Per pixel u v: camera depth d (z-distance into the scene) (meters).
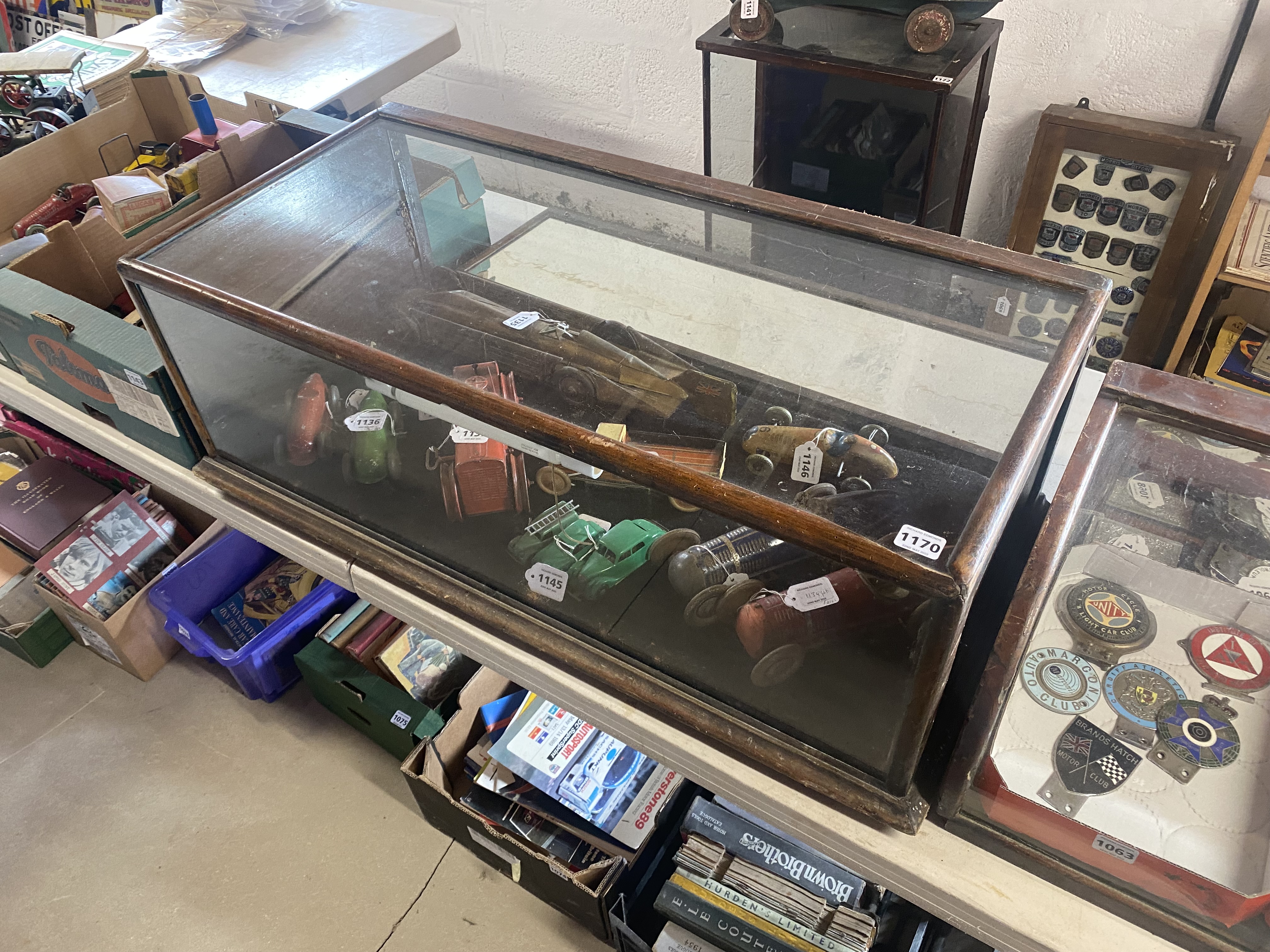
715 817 1.63
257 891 1.91
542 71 3.01
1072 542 1.03
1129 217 2.25
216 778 2.10
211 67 2.50
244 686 2.18
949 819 1.05
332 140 1.51
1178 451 1.05
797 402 1.12
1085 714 1.00
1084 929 0.98
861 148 2.19
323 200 1.43
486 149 1.50
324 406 1.30
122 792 2.08
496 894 1.89
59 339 1.50
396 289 1.34
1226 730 0.98
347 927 1.86
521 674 1.29
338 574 1.45
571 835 1.77
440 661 2.06
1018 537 1.10
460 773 1.96
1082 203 2.30
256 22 2.64
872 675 0.97
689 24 2.63
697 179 1.37
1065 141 2.22
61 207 1.96
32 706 2.25
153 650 2.26
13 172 1.94
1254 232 2.17
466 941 1.83
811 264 1.26
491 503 1.27
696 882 1.56
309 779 2.09
